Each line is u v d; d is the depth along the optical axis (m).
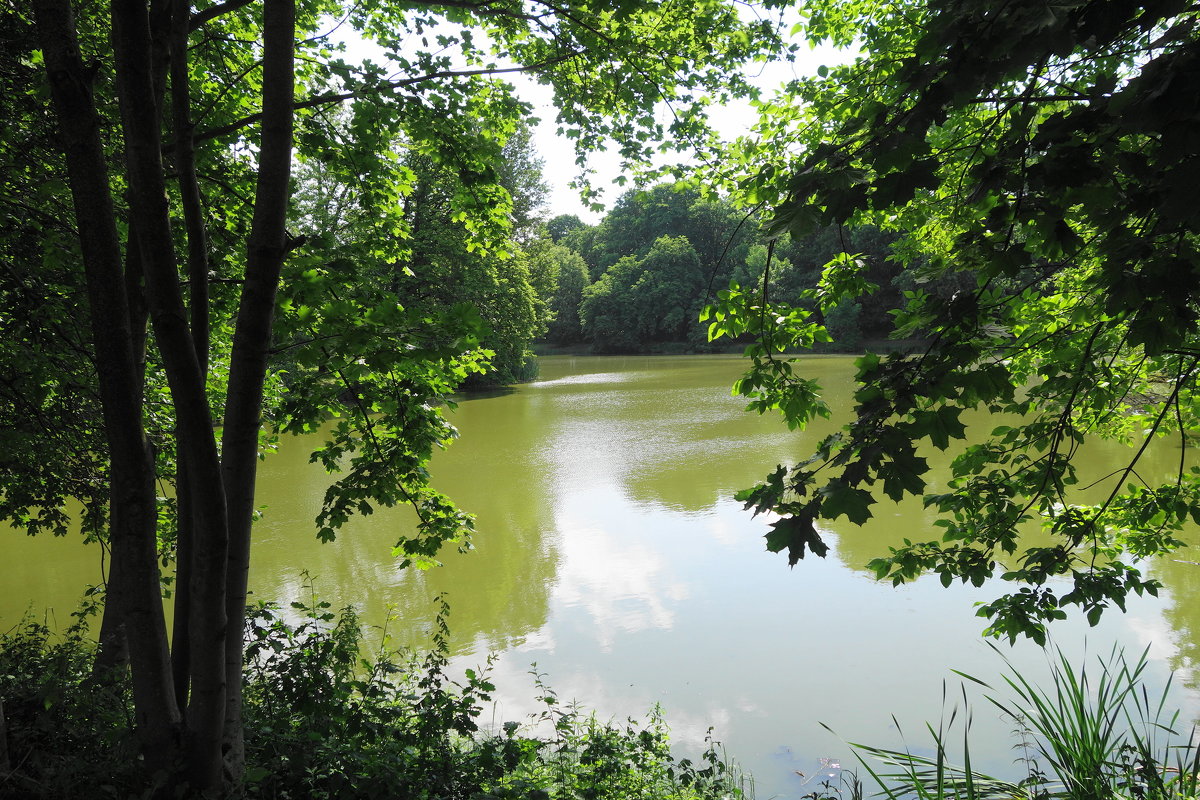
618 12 5.67
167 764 3.71
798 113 6.46
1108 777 3.14
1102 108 2.07
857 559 10.66
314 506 14.50
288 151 4.09
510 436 22.25
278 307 5.02
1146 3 1.76
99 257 3.50
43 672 5.13
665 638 8.45
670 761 5.55
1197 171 1.66
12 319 6.15
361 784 4.18
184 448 3.75
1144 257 2.20
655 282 75.62
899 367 2.54
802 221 2.12
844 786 5.63
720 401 29.25
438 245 29.69
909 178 2.00
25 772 3.73
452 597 9.84
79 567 10.91
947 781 3.30
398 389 6.03
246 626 5.41
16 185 6.27
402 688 6.89
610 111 6.91
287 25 4.00
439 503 6.64
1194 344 3.43
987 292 3.04
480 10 6.10
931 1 2.04
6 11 5.70
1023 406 3.93
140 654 3.71
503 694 7.29
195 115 6.38
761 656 7.93
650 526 12.75
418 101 6.22
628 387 36.25
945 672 7.46
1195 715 6.20
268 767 4.24
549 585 10.21
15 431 6.03
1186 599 8.61
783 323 3.71
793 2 6.29
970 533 4.16
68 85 3.38
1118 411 4.89
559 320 83.94
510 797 4.38
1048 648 7.76
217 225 6.77
